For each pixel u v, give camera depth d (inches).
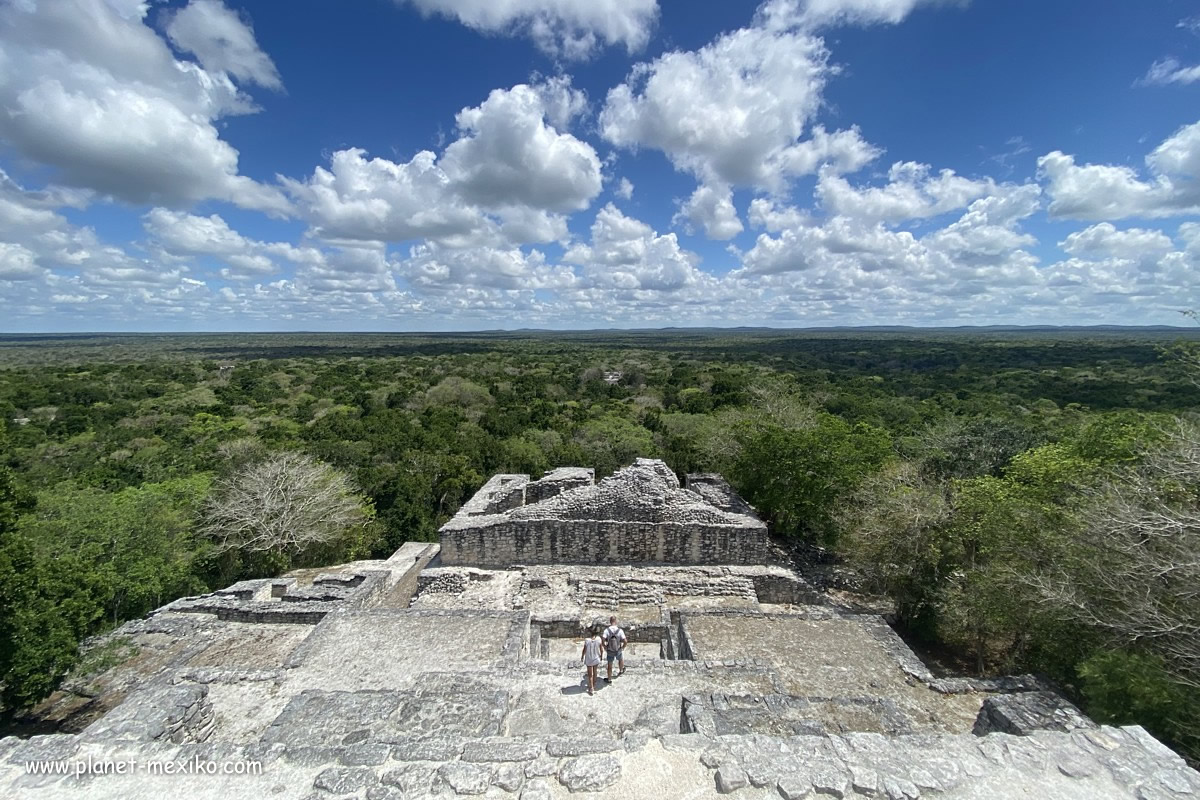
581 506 674.8
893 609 653.3
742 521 681.0
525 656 457.1
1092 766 249.6
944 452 1010.7
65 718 444.1
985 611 486.9
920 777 241.6
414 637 465.7
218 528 871.1
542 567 666.8
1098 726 292.0
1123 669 355.6
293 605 550.9
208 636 506.6
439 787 236.7
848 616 507.8
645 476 678.5
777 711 335.9
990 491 557.0
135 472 1288.1
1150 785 237.9
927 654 596.1
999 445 1016.2
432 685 379.6
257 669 419.8
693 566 665.0
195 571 838.5
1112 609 409.1
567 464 1451.8
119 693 458.3
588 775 239.1
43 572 433.7
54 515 761.6
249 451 1227.2
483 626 482.9
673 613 535.8
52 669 414.0
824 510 793.6
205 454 1378.0
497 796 231.8
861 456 823.1
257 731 352.5
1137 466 531.5
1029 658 512.1
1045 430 1089.4
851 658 443.8
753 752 254.5
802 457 808.3
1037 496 559.2
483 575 649.6
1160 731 334.3
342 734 306.3
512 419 2046.0
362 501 1062.4
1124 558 411.2
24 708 424.5
